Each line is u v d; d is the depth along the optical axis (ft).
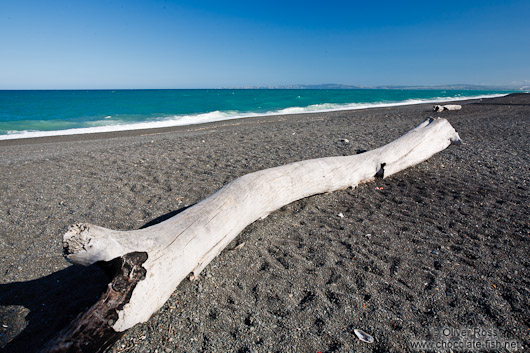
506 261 8.41
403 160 15.71
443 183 14.58
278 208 11.60
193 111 73.20
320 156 19.69
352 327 6.31
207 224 8.12
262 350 5.80
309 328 6.30
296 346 5.88
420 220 10.94
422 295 7.16
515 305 6.78
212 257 8.23
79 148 25.94
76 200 13.21
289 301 7.06
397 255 8.79
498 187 13.91
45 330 6.30
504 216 11.05
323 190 13.05
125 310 5.78
